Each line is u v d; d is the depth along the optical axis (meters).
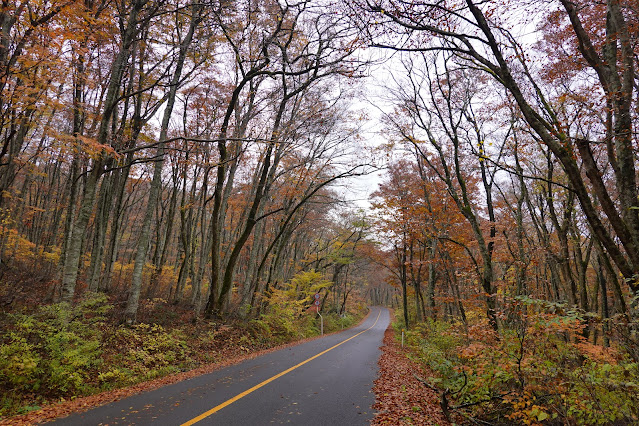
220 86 16.38
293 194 19.61
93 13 8.06
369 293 100.94
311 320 27.50
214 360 11.62
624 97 5.95
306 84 14.24
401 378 10.07
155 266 21.02
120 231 23.44
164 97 14.91
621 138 6.00
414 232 16.92
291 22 14.61
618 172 5.99
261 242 27.89
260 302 21.61
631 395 4.62
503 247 13.07
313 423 5.65
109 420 5.35
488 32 6.04
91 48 10.19
